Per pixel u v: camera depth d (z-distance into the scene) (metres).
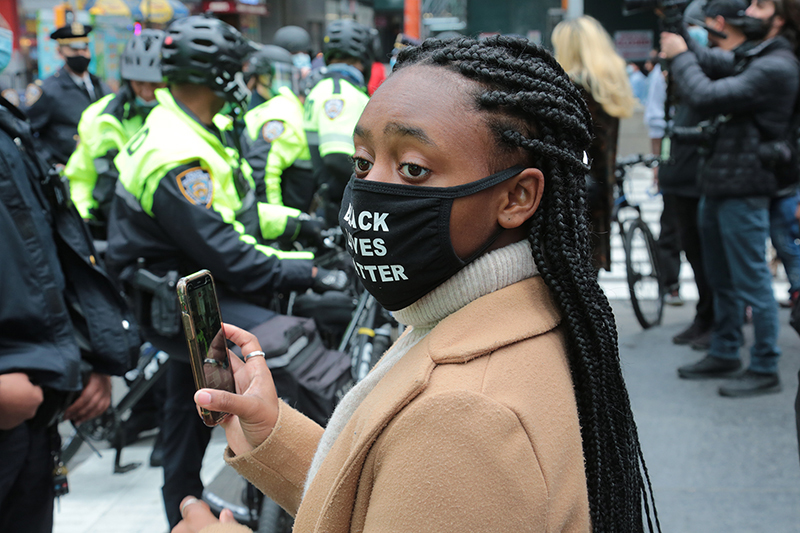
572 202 0.82
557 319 0.80
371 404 0.78
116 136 3.61
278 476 1.05
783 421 3.44
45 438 1.77
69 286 1.87
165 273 2.25
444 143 0.74
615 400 0.86
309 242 3.00
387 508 0.68
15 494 1.76
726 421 3.46
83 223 1.91
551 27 9.36
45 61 9.97
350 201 0.83
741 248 3.61
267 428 1.05
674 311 5.54
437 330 0.78
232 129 2.64
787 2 3.40
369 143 0.79
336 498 0.75
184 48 2.19
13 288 1.59
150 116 2.26
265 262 2.29
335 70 3.97
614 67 3.47
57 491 1.85
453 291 0.79
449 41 0.79
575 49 3.47
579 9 9.17
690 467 3.03
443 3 10.68
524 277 0.81
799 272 4.16
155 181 2.15
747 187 3.50
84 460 3.58
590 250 0.87
